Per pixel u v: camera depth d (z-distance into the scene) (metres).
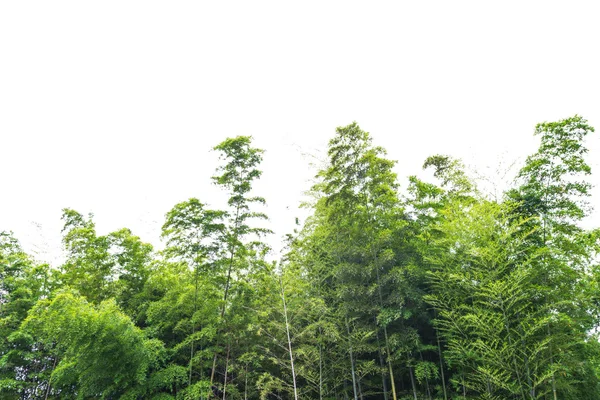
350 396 13.48
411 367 12.12
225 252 12.70
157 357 11.98
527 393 9.84
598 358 11.37
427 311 12.75
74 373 11.84
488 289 9.98
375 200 12.85
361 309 12.04
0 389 13.48
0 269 14.88
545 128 12.01
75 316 10.07
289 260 13.73
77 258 14.48
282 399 13.92
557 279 10.48
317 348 12.87
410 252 13.17
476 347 10.46
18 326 14.23
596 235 11.67
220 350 12.24
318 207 14.72
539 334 10.07
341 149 13.13
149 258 15.15
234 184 13.30
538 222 11.77
